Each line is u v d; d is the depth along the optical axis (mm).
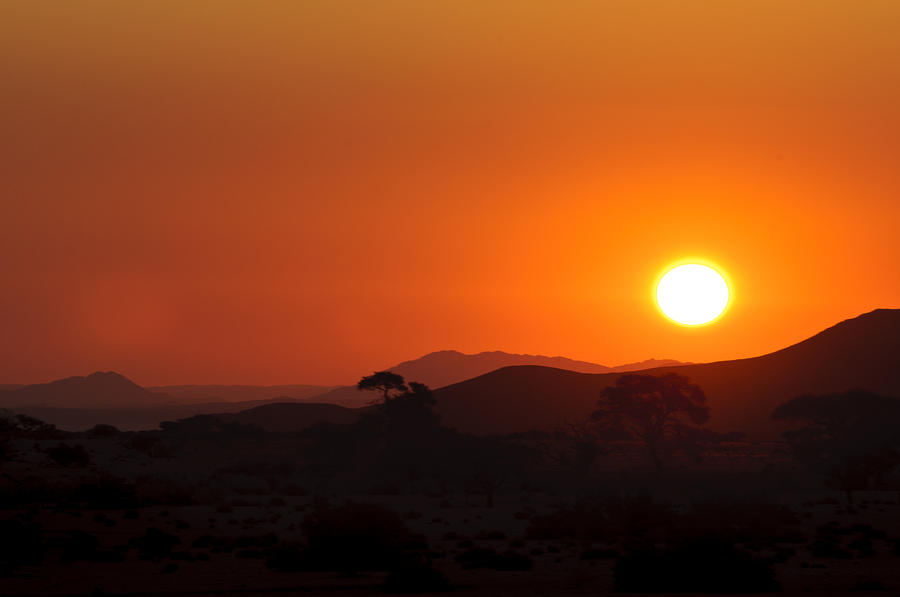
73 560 180000
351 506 172875
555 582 145875
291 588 139750
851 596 121250
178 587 142375
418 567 137125
